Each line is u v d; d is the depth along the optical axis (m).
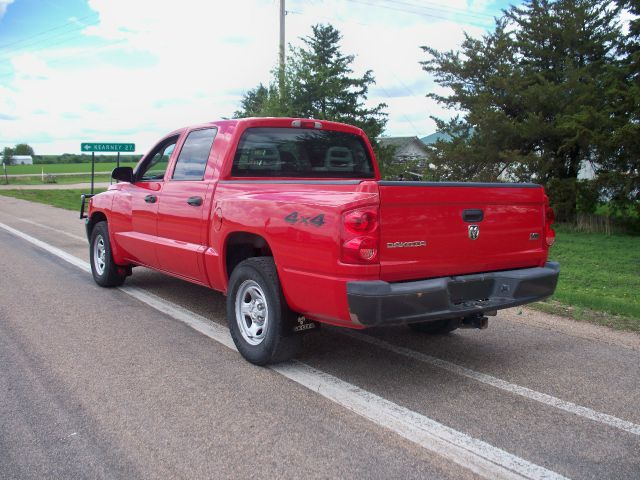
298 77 21.44
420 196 3.81
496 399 3.91
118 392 3.92
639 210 16.70
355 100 24.84
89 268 8.62
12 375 4.20
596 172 18.00
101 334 5.26
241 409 3.68
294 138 5.48
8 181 47.38
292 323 4.30
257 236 4.53
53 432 3.32
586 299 6.84
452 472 2.96
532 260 4.58
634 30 17.19
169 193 5.69
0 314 5.89
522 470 2.99
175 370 4.36
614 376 4.39
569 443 3.29
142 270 8.56
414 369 4.49
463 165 20.39
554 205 18.55
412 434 3.37
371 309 3.58
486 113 18.94
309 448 3.18
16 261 9.09
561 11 19.39
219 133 5.27
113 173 6.35
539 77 18.73
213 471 2.93
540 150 19.45
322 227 3.77
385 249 3.68
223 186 4.96
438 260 3.94
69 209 19.98
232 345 5.00
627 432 3.45
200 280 5.38
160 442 3.23
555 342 5.29
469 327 4.50
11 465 2.96
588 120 16.83
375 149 24.42
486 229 4.22
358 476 2.90
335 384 4.13
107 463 2.99
